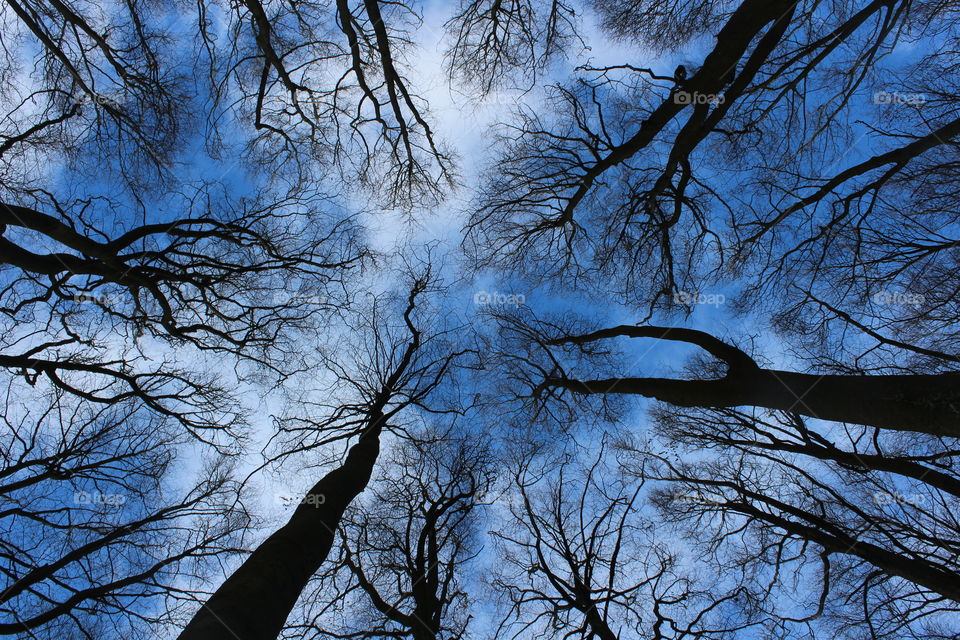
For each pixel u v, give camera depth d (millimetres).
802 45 8203
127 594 6695
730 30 7074
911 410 4680
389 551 8836
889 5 6512
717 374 9445
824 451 7262
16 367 7645
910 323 8258
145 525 7867
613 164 9297
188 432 9008
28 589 6098
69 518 7602
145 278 8070
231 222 9109
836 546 6637
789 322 9289
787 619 8148
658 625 8070
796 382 5852
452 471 9859
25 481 6902
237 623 3682
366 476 7699
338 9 8094
